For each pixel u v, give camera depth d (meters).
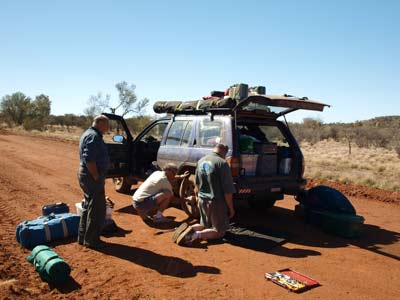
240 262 5.03
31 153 18.22
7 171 12.27
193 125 7.38
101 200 5.36
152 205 6.60
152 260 5.02
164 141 8.02
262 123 7.40
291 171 7.27
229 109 6.59
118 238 5.92
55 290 4.08
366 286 4.38
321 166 18.27
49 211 6.35
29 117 51.62
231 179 5.66
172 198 7.21
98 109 42.22
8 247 5.27
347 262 5.13
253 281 4.44
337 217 6.33
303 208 7.41
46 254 4.41
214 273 4.64
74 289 4.11
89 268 4.70
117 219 7.05
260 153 6.78
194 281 4.40
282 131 7.53
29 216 6.98
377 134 39.31
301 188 7.25
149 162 9.21
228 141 6.40
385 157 25.03
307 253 5.45
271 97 6.40
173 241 5.80
